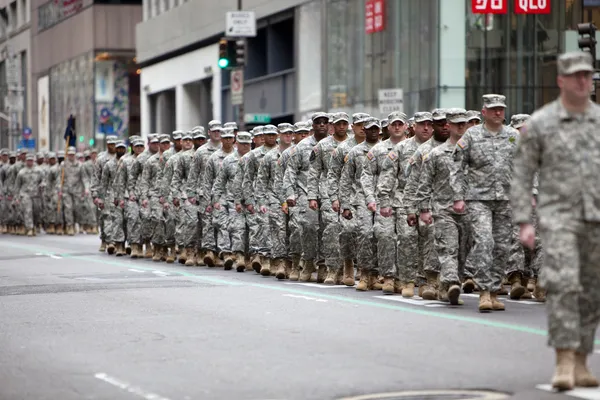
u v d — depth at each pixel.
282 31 101.00
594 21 75.62
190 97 123.12
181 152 46.75
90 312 28.28
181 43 121.19
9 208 77.56
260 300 30.38
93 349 22.48
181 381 18.98
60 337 24.19
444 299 30.09
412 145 31.84
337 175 34.78
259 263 40.66
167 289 33.81
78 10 155.88
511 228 27.77
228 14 66.75
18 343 23.55
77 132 158.00
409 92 79.44
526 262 31.12
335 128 35.84
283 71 98.75
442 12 75.38
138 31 136.50
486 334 23.34
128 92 150.62
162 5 128.38
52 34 170.25
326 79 90.50
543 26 75.81
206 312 27.78
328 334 23.69
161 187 48.09
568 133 17.66
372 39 83.94
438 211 28.83
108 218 53.19
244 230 41.97
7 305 30.20
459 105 75.62
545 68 76.00
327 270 36.91
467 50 75.62
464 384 18.19
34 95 182.50
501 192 27.53
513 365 19.73
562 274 17.31
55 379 19.53
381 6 82.31
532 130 17.86
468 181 27.77
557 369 17.62
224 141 43.94
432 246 30.31
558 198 17.61
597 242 17.66
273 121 101.81
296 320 25.98
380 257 32.25
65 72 163.75
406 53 79.56
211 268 43.91
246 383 18.66
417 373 19.16
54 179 75.56
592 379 17.92
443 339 22.73
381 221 32.22
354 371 19.47
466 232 28.98
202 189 44.94
